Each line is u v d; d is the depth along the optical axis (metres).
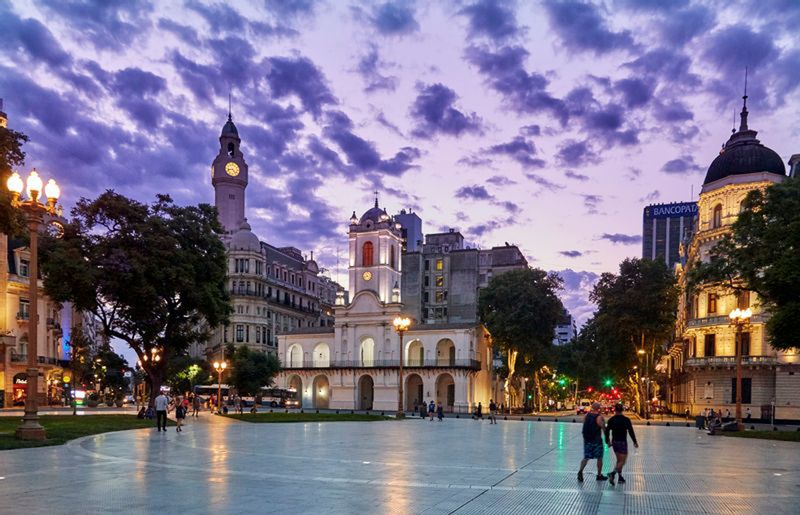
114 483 13.16
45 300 69.12
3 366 62.22
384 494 12.27
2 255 62.91
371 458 18.88
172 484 13.13
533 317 70.44
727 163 57.88
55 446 20.80
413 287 103.56
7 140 25.59
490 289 74.06
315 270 119.69
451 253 104.50
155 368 45.00
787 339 33.84
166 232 41.75
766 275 34.22
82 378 73.38
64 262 38.22
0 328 62.06
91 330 98.88
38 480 13.45
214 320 46.03
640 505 11.54
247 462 17.31
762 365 52.59
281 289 104.62
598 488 13.45
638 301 64.62
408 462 17.92
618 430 14.34
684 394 69.31
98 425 30.36
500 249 104.75
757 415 52.94
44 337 68.62
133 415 43.72
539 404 91.69
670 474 16.06
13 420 32.94
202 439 25.25
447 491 12.75
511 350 74.44
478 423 46.62
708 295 58.56
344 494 12.20
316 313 117.31
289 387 85.44
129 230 41.09
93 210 40.12
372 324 80.62
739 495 12.77
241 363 74.44
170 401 60.19
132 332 43.75
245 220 100.00
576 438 29.53
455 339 76.38
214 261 45.88
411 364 79.75
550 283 73.44
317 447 22.55
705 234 58.00
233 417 45.00
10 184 21.98
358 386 80.56
